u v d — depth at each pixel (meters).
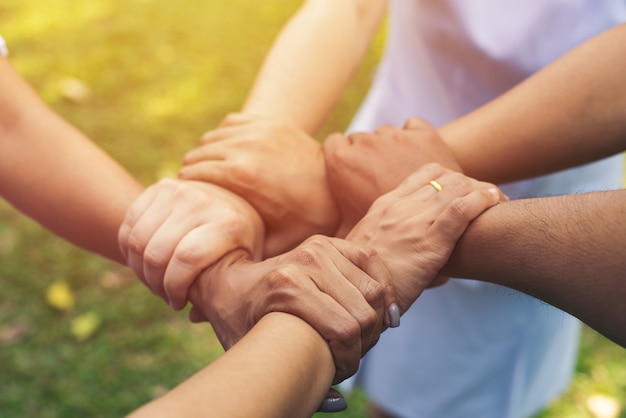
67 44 2.43
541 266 0.76
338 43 1.04
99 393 1.54
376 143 0.93
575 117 0.90
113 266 1.77
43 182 0.94
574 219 0.75
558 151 0.91
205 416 0.65
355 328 0.74
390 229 0.83
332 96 1.04
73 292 1.72
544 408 1.55
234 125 0.97
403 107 1.18
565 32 1.04
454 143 0.94
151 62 2.36
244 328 0.82
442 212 0.82
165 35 2.47
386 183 0.91
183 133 2.11
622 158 1.24
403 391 1.31
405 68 1.16
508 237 0.78
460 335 1.24
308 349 0.73
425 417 1.30
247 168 0.93
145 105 2.20
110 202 0.94
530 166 0.93
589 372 1.62
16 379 1.55
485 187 0.84
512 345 1.24
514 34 1.04
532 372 1.30
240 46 2.43
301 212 0.95
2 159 0.94
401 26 1.15
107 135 2.10
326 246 0.79
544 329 1.26
